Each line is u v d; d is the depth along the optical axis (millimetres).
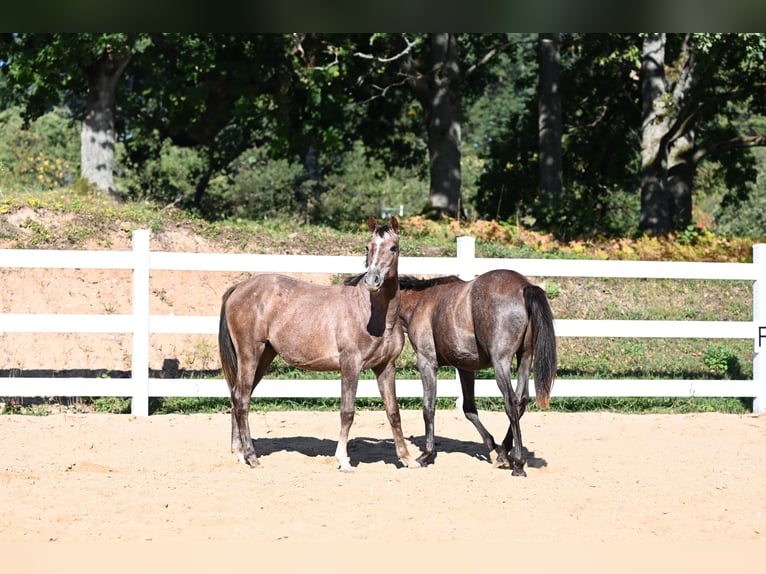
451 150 26344
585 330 11836
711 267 12117
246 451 8836
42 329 11133
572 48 31344
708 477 8367
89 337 14102
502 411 12062
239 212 25406
